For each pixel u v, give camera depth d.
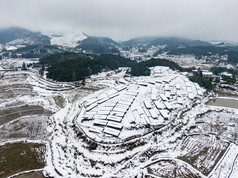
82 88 154.38
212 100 133.88
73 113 101.69
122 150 70.25
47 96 135.38
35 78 184.00
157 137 80.31
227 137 84.06
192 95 130.00
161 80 157.25
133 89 136.12
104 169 61.59
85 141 74.94
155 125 88.00
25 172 59.53
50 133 83.81
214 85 170.50
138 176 59.19
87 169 61.50
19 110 110.50
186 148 75.62
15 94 138.62
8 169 60.62
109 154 68.00
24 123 93.75
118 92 134.12
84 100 121.56
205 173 61.06
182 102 117.31
